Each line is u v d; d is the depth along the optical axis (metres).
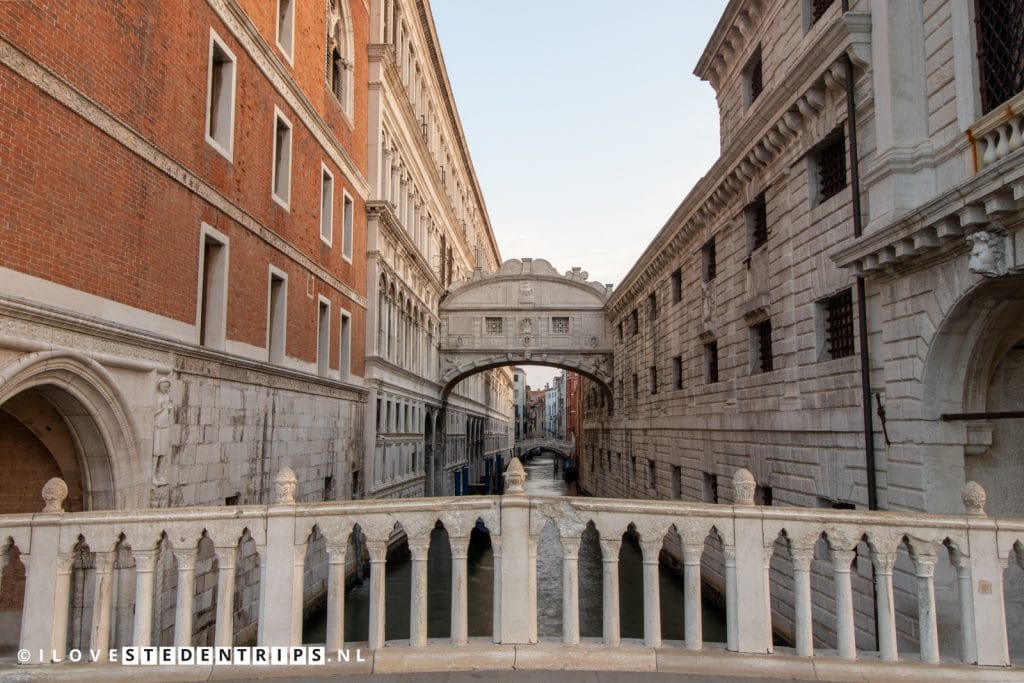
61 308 8.58
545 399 187.62
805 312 14.53
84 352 9.04
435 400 39.25
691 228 22.73
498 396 82.56
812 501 14.06
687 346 23.88
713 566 19.25
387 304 27.64
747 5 18.08
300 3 17.64
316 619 17.33
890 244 10.41
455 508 6.40
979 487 6.35
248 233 14.34
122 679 5.91
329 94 20.27
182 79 11.68
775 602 15.23
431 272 35.41
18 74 8.07
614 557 6.40
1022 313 9.62
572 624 6.28
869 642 11.39
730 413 18.95
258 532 6.25
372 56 25.45
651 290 29.52
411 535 6.32
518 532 6.37
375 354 24.64
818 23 14.26
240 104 13.92
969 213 8.62
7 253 7.88
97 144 9.47
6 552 6.30
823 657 6.07
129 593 9.73
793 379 15.02
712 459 20.62
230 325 13.45
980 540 6.21
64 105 8.83
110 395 9.58
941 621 9.87
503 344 40.62
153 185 10.79
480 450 63.44
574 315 40.75
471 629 16.22
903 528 6.25
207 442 12.35
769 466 16.33
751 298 17.70
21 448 10.27
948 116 10.13
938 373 10.33
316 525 6.37
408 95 31.83
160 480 10.77
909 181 10.72
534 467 108.38
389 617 17.72
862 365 11.96
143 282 10.49
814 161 14.58
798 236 14.98
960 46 9.75
